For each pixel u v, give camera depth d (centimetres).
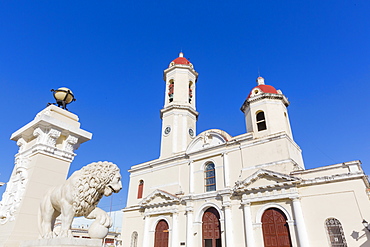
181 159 2411
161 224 2238
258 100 2280
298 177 1667
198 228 1980
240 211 1831
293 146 1980
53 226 486
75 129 641
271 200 1712
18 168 586
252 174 1814
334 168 1584
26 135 641
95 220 421
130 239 2375
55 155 595
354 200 1457
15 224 496
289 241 1567
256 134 2144
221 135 2212
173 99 2872
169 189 2333
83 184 420
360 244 1358
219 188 2027
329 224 1489
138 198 2584
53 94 678
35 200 536
